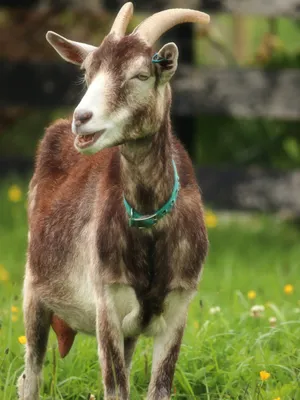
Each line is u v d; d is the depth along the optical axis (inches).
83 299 452.4
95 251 427.2
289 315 593.3
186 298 428.1
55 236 468.4
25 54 1096.2
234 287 713.0
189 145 974.4
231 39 1520.7
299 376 473.4
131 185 416.5
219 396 470.3
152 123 406.0
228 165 1019.3
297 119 982.4
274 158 1026.1
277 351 524.7
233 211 958.4
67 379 478.3
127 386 424.5
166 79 406.9
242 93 943.7
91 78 404.8
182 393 483.2
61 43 448.1
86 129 389.4
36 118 1249.4
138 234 417.4
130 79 399.2
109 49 404.2
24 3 990.4
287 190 949.8
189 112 947.3
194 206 430.0
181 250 421.7
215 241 898.1
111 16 1091.9
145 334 433.4
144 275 418.3
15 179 995.9
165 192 417.4
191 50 964.0
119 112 396.8
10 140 1246.9
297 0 929.5
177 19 422.3
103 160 463.5
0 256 817.5
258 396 446.3
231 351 511.8
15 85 987.9
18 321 569.6
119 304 423.5
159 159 414.9
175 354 429.1
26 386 483.5
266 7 933.8
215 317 569.9
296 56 1029.8
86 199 454.0
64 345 491.2
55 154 500.4
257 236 942.4
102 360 422.3
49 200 483.5
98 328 423.8
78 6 978.1
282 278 746.2
